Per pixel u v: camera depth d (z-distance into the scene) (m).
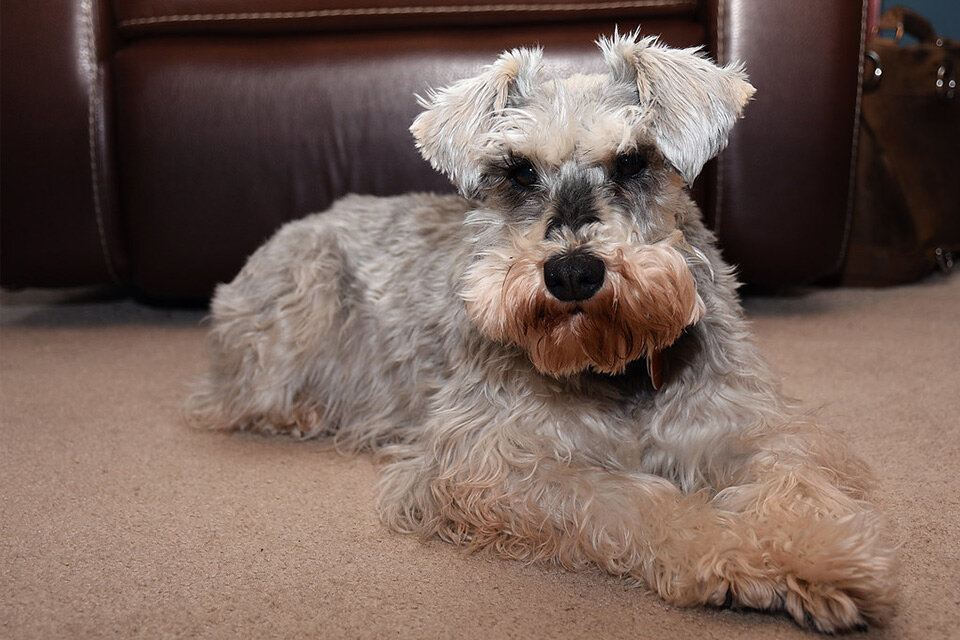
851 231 3.92
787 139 3.19
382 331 2.34
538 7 3.19
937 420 2.30
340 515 1.90
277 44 3.33
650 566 1.56
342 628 1.44
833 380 2.66
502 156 1.83
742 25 3.12
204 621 1.47
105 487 2.05
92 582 1.61
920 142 3.96
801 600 1.41
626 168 1.79
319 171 3.33
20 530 1.82
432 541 1.79
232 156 3.33
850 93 3.21
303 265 2.46
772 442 1.78
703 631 1.42
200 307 3.93
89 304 4.02
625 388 1.92
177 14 3.28
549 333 1.65
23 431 2.42
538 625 1.44
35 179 3.37
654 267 1.61
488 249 1.80
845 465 1.84
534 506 1.70
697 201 3.29
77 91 3.30
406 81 3.25
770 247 3.30
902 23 4.06
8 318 3.77
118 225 3.45
